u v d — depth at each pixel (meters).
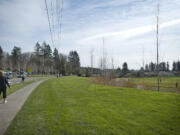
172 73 75.31
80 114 5.02
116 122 4.33
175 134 3.65
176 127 4.09
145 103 7.13
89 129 3.77
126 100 7.84
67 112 5.21
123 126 4.05
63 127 3.83
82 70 67.06
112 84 18.45
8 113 4.92
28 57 73.06
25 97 7.94
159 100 7.98
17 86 13.96
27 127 3.77
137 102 7.34
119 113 5.27
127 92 11.09
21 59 69.06
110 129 3.81
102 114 5.09
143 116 5.01
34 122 4.12
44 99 7.50
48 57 71.81
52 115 4.79
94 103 6.89
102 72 36.34
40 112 5.10
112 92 11.01
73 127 3.86
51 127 3.82
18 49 67.31
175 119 4.75
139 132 3.70
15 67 68.12
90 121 4.34
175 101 7.73
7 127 3.74
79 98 8.21
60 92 10.46
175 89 16.50
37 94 9.09
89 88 13.72
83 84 18.53
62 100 7.39
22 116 4.62
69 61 81.94
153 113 5.40
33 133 3.44
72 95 9.23
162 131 3.80
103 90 12.24
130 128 3.92
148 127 4.04
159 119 4.72
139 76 50.47
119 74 54.44
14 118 4.42
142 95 9.70
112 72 34.56
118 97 8.79
